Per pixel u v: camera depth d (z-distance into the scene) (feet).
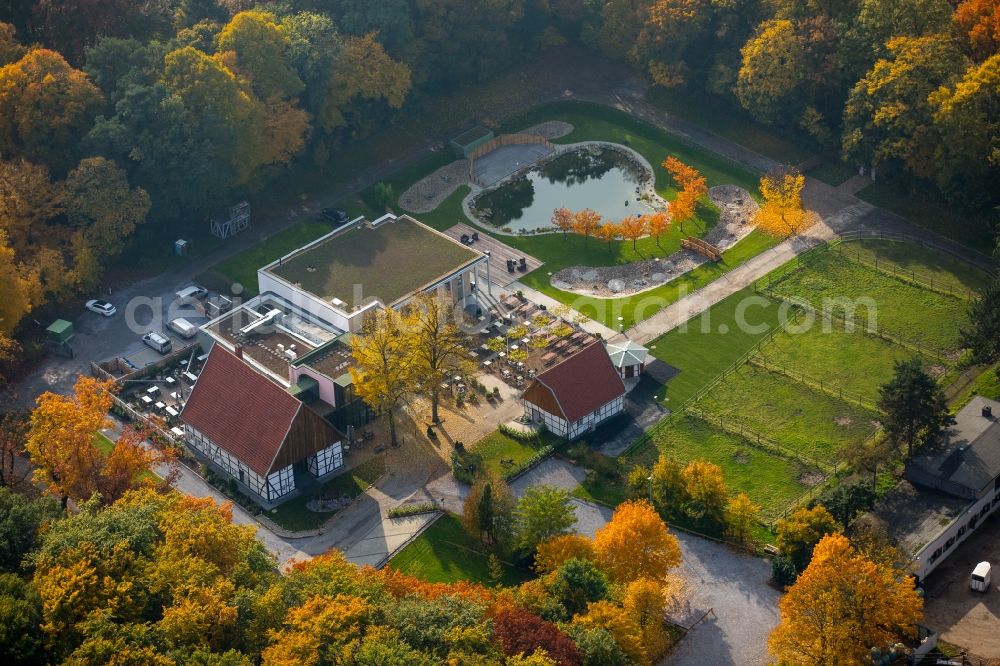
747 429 555.28
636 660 421.18
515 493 525.34
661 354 604.08
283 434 513.45
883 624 426.51
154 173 652.48
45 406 485.56
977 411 537.65
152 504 449.48
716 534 501.56
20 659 384.68
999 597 472.03
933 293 629.51
